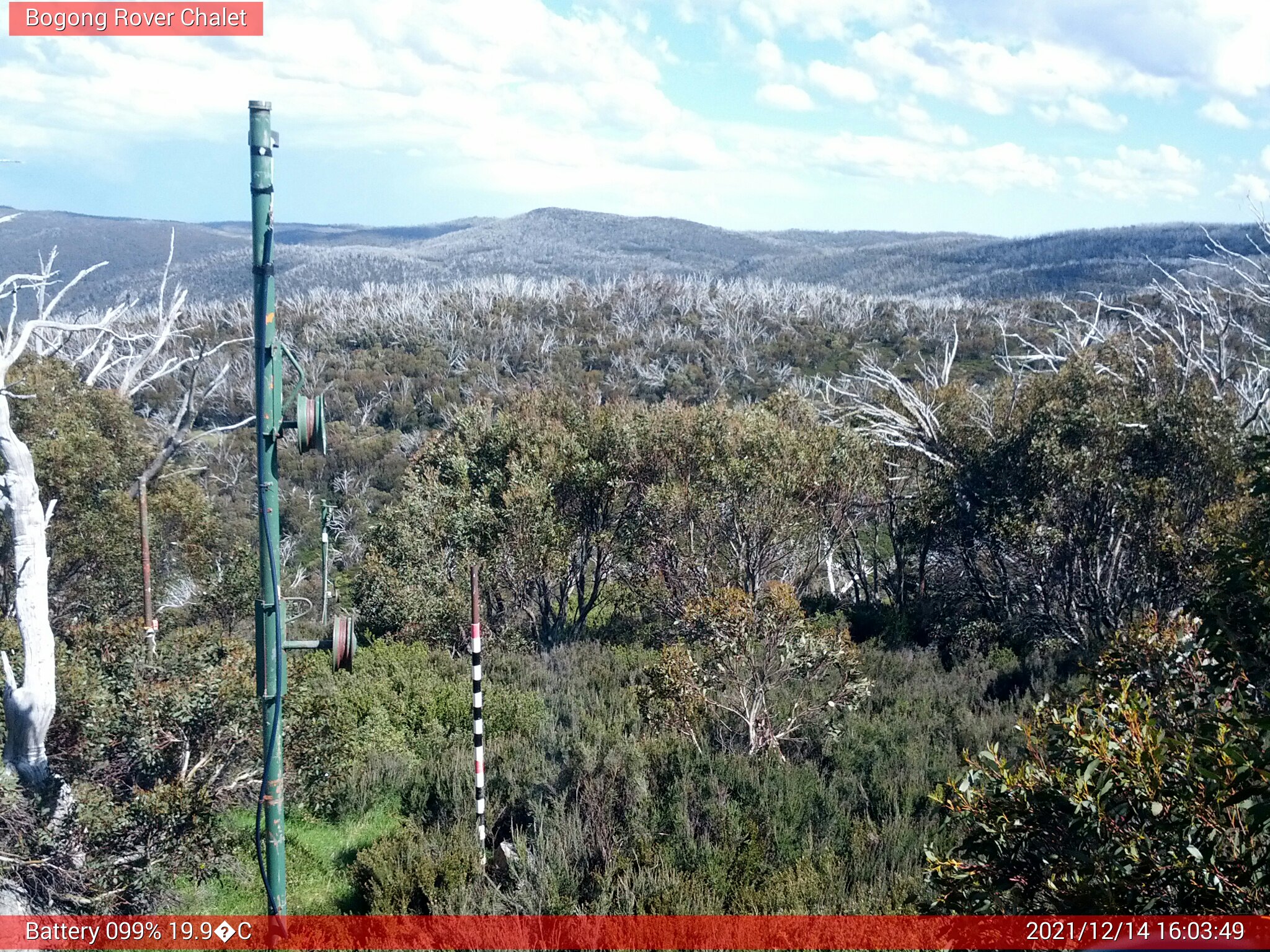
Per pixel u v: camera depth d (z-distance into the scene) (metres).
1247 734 4.28
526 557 17.06
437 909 6.84
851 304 86.38
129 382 15.17
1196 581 12.59
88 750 8.28
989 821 4.74
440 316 78.25
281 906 5.27
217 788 8.38
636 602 18.52
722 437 16.75
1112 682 6.78
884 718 10.95
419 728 11.70
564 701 12.03
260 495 5.04
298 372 5.03
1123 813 4.29
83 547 14.41
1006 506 15.59
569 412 20.66
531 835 8.21
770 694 10.38
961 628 16.50
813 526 16.92
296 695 9.14
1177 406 14.15
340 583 27.06
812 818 8.07
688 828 7.74
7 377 13.63
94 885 7.31
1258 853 3.98
